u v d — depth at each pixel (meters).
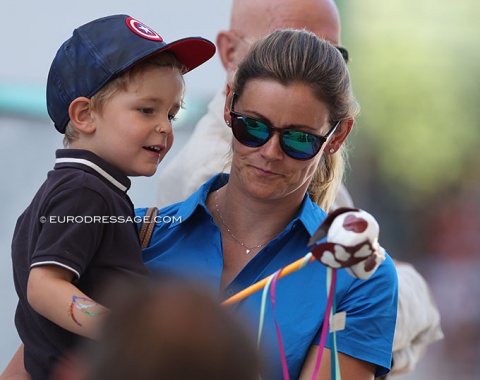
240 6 13.09
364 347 8.22
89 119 8.51
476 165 43.03
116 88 8.41
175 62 8.83
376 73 41.62
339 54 8.54
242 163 8.44
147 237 9.05
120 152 8.47
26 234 8.34
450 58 42.22
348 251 6.54
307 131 8.24
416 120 42.69
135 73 8.45
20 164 14.55
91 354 4.63
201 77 15.18
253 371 4.42
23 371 8.77
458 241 42.59
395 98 42.12
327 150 8.85
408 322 11.07
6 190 14.50
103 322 4.60
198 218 9.03
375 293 8.34
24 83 14.48
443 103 42.66
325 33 12.79
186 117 15.02
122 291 4.63
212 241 8.82
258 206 8.80
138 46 8.45
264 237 8.86
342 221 6.63
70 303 7.53
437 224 43.31
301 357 8.13
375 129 42.94
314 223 8.65
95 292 8.05
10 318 14.21
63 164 8.29
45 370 8.16
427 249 43.38
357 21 41.12
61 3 14.52
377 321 8.29
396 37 41.28
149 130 8.51
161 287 4.52
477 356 35.97
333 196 9.65
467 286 40.06
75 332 7.53
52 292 7.60
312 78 8.20
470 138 42.88
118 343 4.39
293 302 8.25
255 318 8.20
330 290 6.85
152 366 4.32
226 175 9.42
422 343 11.70
